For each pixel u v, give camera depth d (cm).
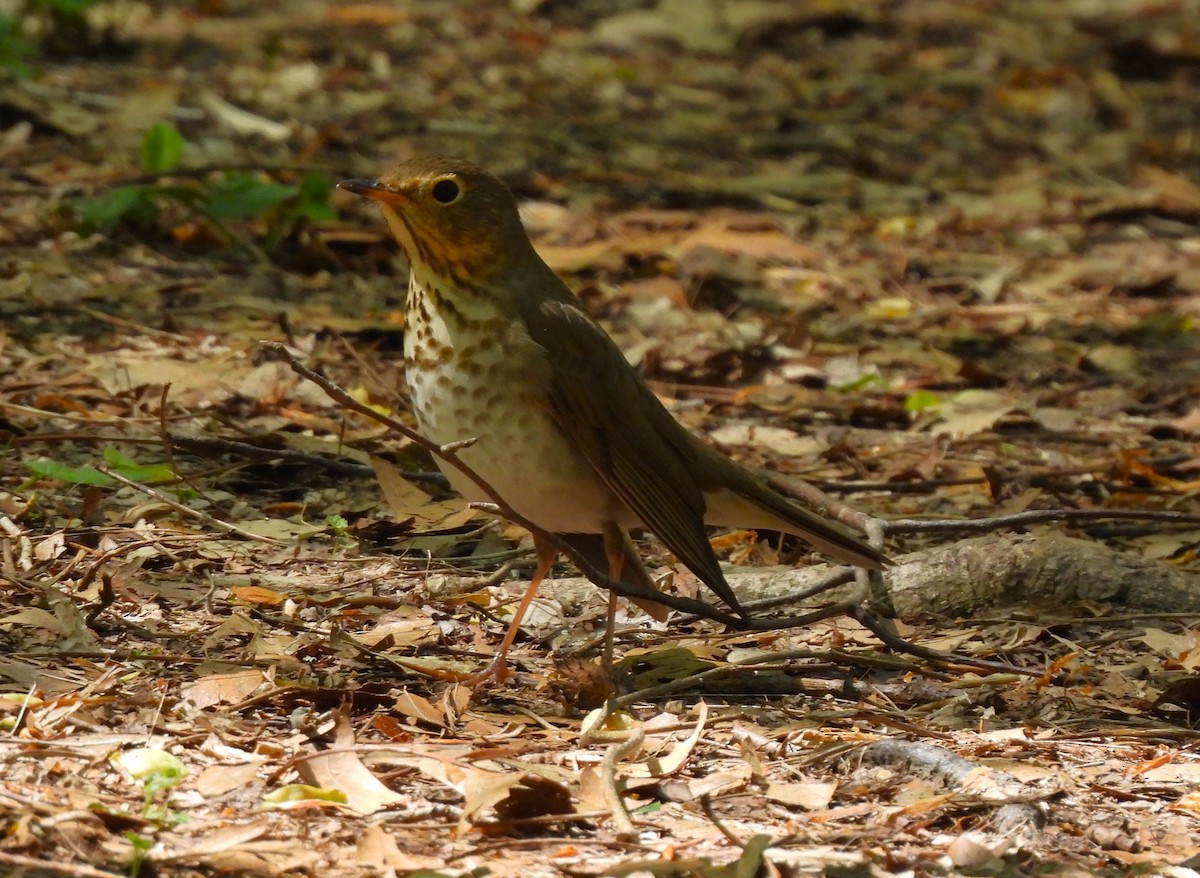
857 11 3058
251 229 1781
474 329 905
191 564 1025
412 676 899
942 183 2259
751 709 880
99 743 753
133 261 1623
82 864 630
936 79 2752
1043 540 1092
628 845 695
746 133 2419
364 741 793
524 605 930
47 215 1689
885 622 1046
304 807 708
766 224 1961
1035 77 2755
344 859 662
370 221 1828
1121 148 2458
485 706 873
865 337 1677
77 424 1242
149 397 1306
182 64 2417
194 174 1777
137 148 1961
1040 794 768
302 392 1345
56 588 936
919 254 1952
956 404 1489
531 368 905
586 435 919
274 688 834
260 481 1198
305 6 2905
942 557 1082
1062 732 870
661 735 830
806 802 750
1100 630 1034
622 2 3039
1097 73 2783
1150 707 912
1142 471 1336
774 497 988
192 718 793
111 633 908
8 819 655
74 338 1416
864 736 837
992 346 1689
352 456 1234
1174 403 1548
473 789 714
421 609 1001
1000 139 2478
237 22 2733
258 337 1463
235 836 668
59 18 2395
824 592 1084
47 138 1978
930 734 850
